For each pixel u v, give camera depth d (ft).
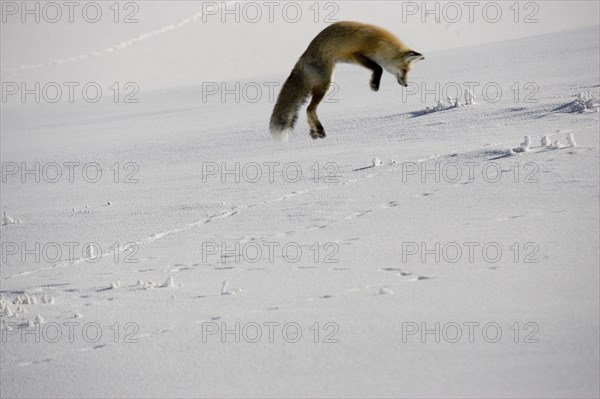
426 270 32.48
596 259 30.99
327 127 88.07
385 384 22.44
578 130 55.93
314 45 42.96
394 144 67.62
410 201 45.03
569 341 23.98
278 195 54.29
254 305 31.04
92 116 156.15
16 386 25.95
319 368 24.12
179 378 24.85
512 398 20.86
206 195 59.72
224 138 94.89
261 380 23.82
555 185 42.68
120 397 23.98
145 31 272.10
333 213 45.50
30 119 165.89
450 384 22.02
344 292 31.07
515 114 69.97
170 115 137.08
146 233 49.60
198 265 39.14
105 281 38.83
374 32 41.11
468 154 54.34
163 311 32.04
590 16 233.14
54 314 33.99
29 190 80.38
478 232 36.73
